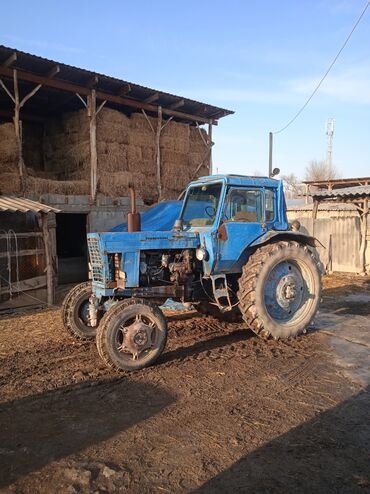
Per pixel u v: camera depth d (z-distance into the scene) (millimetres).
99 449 2924
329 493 2428
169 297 5016
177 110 12453
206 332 5898
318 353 4957
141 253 4875
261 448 2912
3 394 3854
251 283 5227
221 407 3557
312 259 5723
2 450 2926
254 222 5531
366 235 12578
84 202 10156
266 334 5344
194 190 5754
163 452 2879
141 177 11367
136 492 2461
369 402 3633
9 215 8336
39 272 8023
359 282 10969
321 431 3139
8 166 8898
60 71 9312
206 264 5207
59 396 3807
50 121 12070
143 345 4371
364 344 5324
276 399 3701
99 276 4801
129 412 3488
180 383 4074
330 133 39094
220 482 2543
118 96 10891
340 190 13531
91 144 10305
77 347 5242
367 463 2723
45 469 2691
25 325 6477
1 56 8531
